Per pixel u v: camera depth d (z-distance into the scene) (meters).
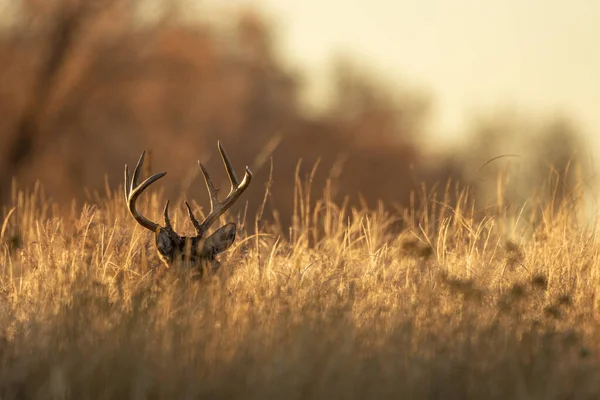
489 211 42.81
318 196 127.00
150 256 38.53
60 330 29.09
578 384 25.91
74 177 124.00
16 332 30.75
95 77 128.12
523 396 24.70
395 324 30.02
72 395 25.30
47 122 125.62
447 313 31.38
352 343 27.34
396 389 25.11
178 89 131.62
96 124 127.44
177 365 26.16
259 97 142.25
